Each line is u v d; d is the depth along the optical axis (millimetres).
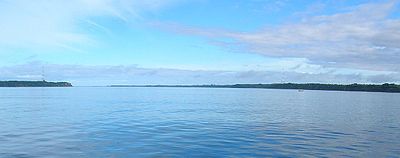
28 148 21969
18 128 31531
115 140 25031
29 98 96000
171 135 27641
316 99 103375
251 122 37531
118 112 49938
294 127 33406
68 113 47719
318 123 37156
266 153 20875
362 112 53125
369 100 98062
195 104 72312
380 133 29922
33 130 30203
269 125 34906
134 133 28625
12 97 102438
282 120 39938
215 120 39406
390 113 51375
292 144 23922
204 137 26703
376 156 20469
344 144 24156
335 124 36375
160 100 90062
